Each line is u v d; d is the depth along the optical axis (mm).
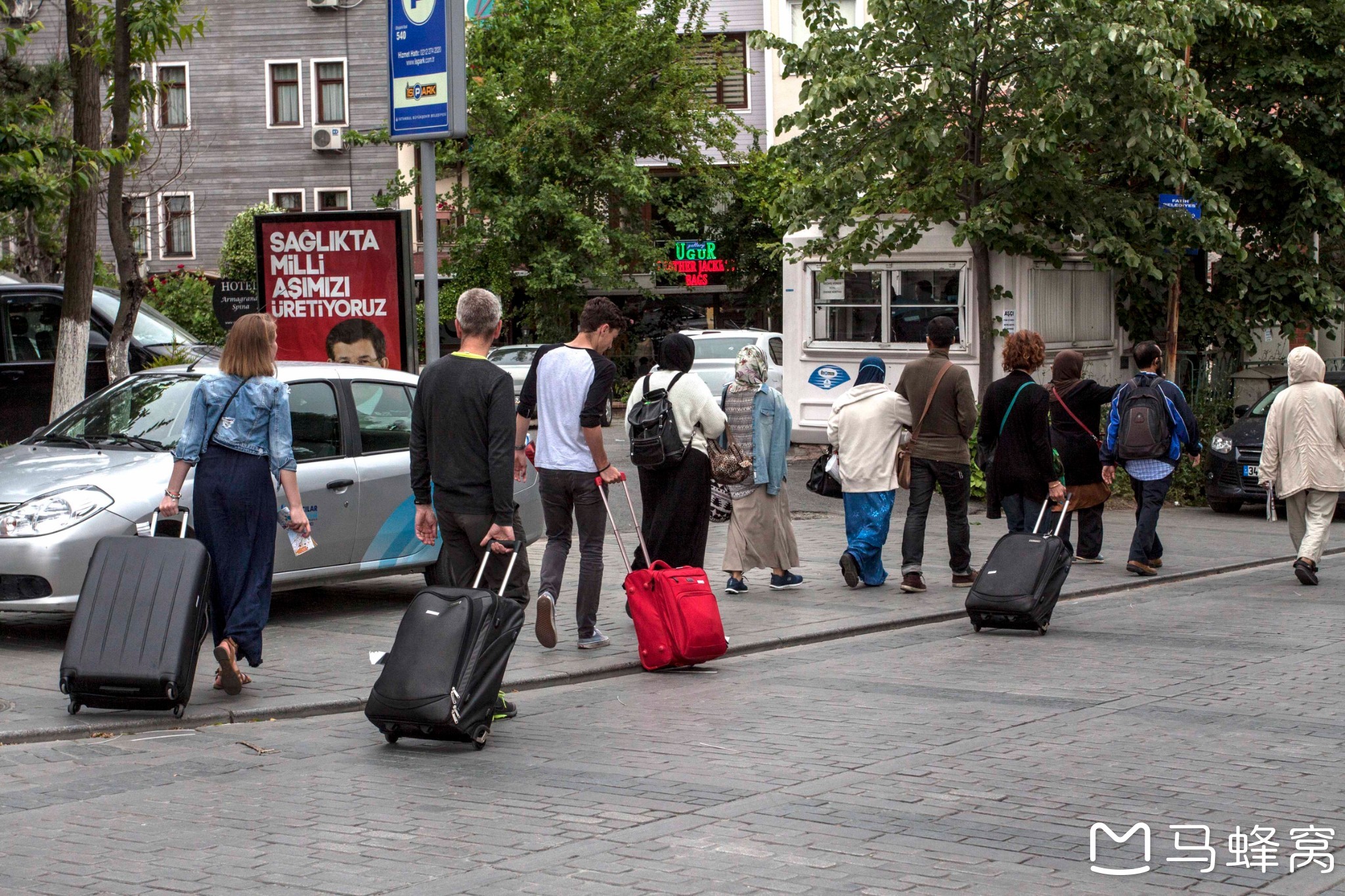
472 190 34469
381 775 6180
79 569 8680
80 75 13758
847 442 11508
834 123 17984
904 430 11703
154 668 6973
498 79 34469
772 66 37969
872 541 11516
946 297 18359
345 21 39250
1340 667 8570
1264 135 19859
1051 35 17250
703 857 4973
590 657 8750
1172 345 18859
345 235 14172
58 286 16109
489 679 6668
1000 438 11234
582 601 8984
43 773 6238
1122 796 5770
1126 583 12000
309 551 9703
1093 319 19516
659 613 8484
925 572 12516
